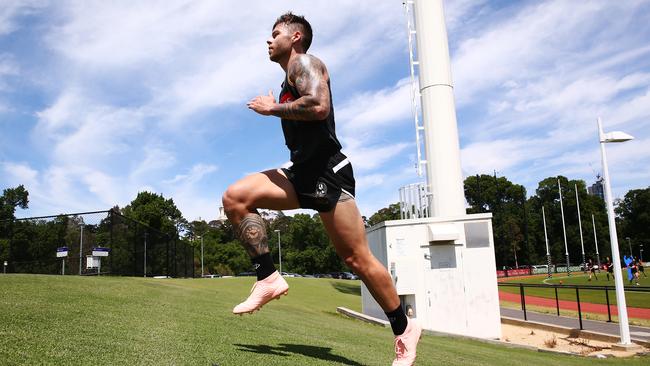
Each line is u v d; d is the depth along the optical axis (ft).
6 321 8.87
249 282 74.69
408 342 9.18
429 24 53.62
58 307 12.03
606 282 131.85
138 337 8.89
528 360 22.57
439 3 54.13
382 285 8.96
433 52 53.06
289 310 33.24
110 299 16.03
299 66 8.39
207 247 280.10
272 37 9.06
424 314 41.65
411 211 51.80
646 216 303.07
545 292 99.45
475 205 322.96
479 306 41.55
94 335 8.51
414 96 54.85
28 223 54.85
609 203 35.01
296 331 15.51
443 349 20.90
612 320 47.70
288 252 302.66
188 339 9.43
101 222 54.60
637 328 41.27
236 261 273.13
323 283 92.58
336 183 8.51
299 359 8.93
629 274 121.49
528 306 68.33
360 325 31.19
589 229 295.69
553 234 305.12
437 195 50.96
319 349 11.19
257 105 8.21
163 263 74.02
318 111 7.96
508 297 88.07
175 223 268.21
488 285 41.78
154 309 14.58
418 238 42.91
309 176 8.45
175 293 25.40
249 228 8.68
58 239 54.44
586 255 297.12
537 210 313.73
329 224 8.68
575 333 39.58
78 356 6.72
